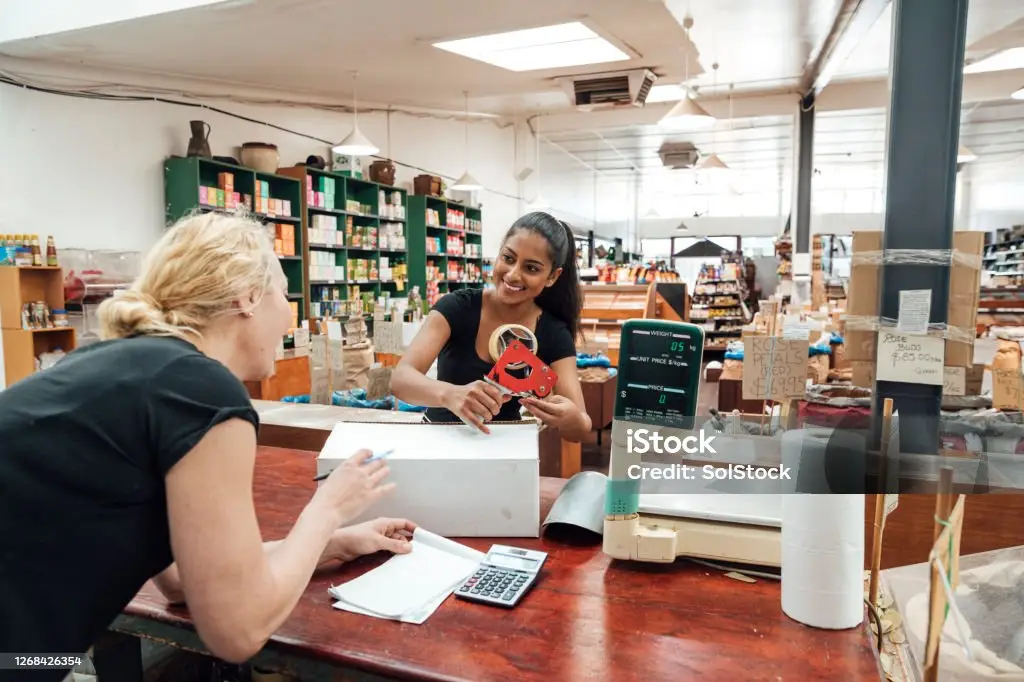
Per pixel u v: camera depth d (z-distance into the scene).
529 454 1.37
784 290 10.06
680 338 1.26
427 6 4.72
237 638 0.84
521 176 11.74
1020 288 8.69
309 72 6.45
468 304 1.87
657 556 1.23
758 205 20.77
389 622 1.05
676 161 13.41
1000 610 1.19
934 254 1.86
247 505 0.87
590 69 6.88
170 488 0.83
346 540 1.24
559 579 1.21
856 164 15.73
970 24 6.30
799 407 1.46
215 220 1.02
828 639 1.01
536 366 1.50
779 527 1.21
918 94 1.86
